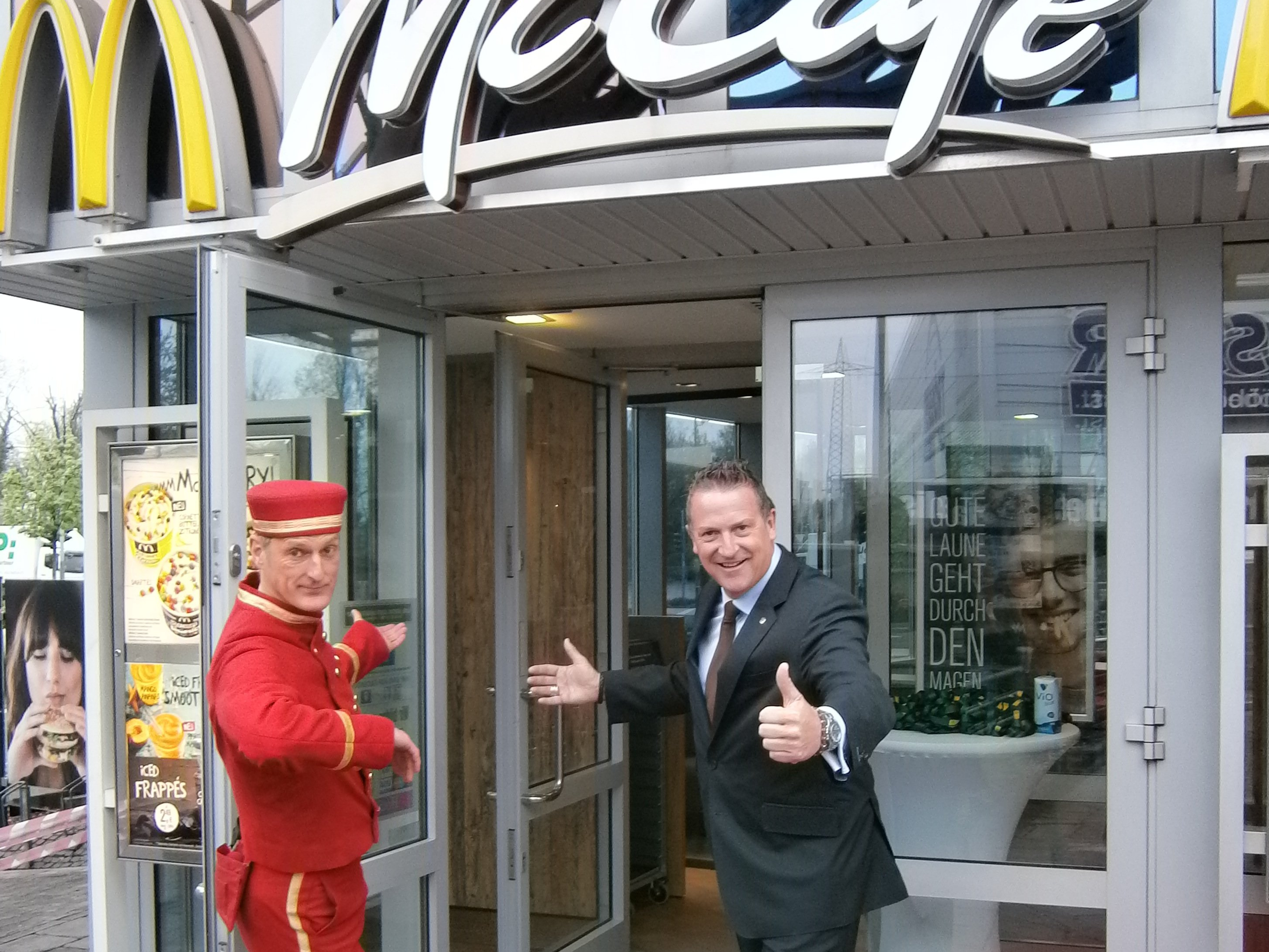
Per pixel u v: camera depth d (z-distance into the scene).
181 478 3.89
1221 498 2.92
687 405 6.30
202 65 3.24
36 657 7.98
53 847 7.25
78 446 13.88
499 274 3.72
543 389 4.61
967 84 2.58
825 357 3.43
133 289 3.97
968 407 3.32
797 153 2.76
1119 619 3.14
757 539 2.63
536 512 4.51
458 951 5.07
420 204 2.90
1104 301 3.18
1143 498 3.13
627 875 4.91
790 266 3.44
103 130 3.34
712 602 2.83
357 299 3.48
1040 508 3.27
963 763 3.33
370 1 3.03
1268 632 2.91
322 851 2.46
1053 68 2.44
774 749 2.24
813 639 2.59
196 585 3.88
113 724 3.96
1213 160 2.53
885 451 3.39
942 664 3.36
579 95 2.92
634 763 5.62
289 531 2.44
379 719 2.40
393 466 3.75
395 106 2.90
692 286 3.56
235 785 2.48
